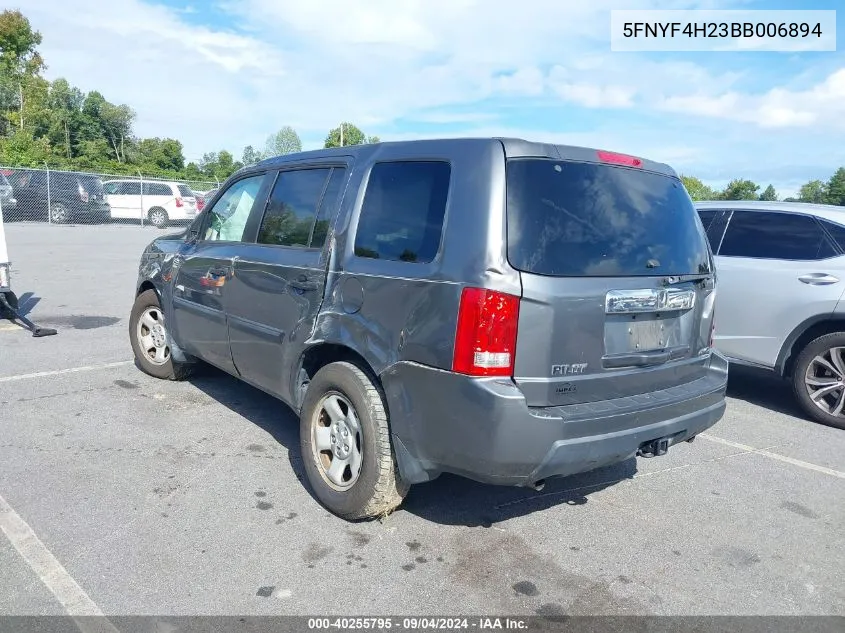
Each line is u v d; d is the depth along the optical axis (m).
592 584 3.16
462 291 2.95
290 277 3.96
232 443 4.59
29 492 3.76
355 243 3.59
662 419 3.39
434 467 3.18
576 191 3.26
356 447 3.54
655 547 3.54
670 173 3.89
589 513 3.90
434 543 3.45
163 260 5.55
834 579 3.31
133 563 3.13
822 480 4.54
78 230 23.61
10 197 24.88
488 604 2.96
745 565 3.40
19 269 13.07
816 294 5.64
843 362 5.61
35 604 2.80
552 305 2.98
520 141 3.18
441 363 3.01
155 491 3.85
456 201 3.11
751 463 4.81
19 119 54.06
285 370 4.04
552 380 3.03
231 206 4.96
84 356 6.68
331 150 4.11
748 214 6.26
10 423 4.77
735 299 6.07
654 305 3.40
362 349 3.39
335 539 3.43
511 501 3.99
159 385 5.80
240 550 3.28
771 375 7.59
